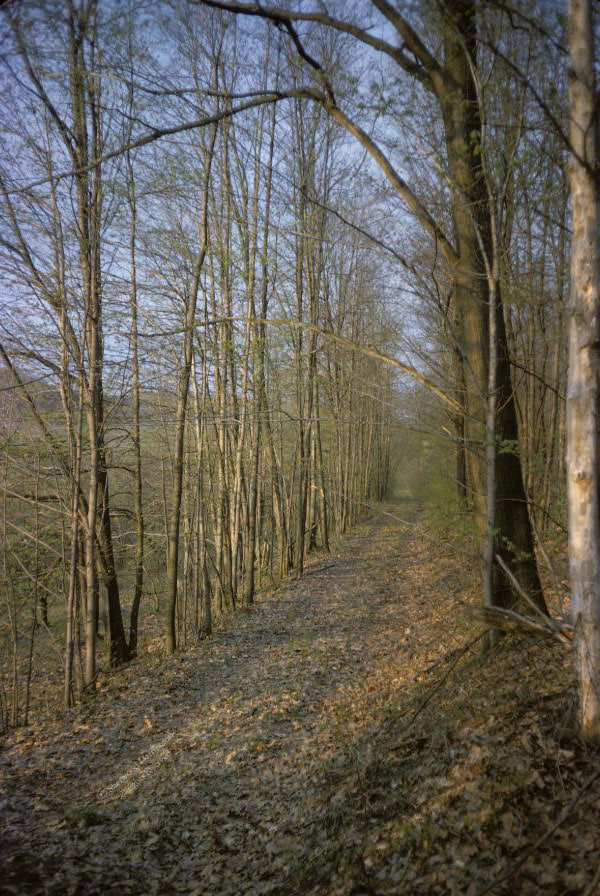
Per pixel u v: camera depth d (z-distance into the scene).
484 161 5.12
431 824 4.01
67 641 10.23
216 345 14.33
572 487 4.06
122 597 20.11
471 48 5.77
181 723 8.07
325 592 15.91
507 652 6.39
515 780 4.04
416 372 5.62
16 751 7.80
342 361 19.88
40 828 5.52
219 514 15.40
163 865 4.79
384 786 4.80
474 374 6.00
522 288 6.23
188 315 12.35
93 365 11.16
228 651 11.38
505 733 4.65
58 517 11.77
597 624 4.06
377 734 5.80
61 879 4.54
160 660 11.69
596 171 3.85
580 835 3.43
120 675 11.57
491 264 6.25
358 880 3.80
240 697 8.62
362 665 9.23
